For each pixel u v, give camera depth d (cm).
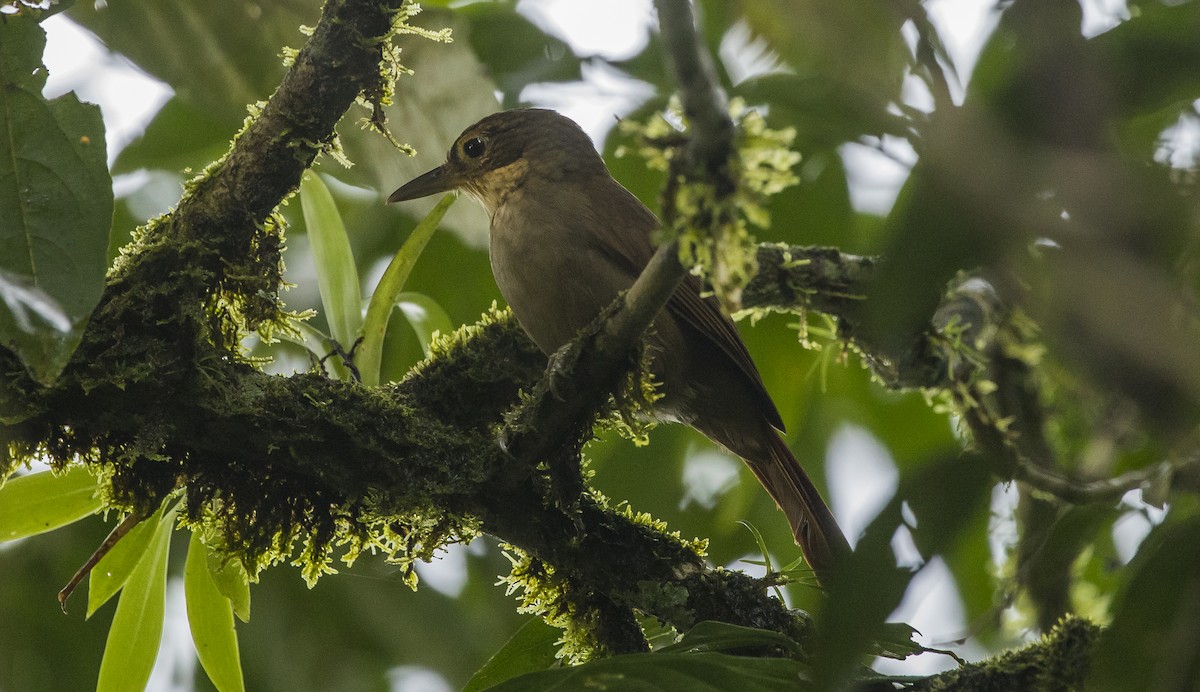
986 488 394
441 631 1148
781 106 529
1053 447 761
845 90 349
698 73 375
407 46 923
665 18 372
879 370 803
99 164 532
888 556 384
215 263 623
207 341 609
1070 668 591
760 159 404
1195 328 351
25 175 529
